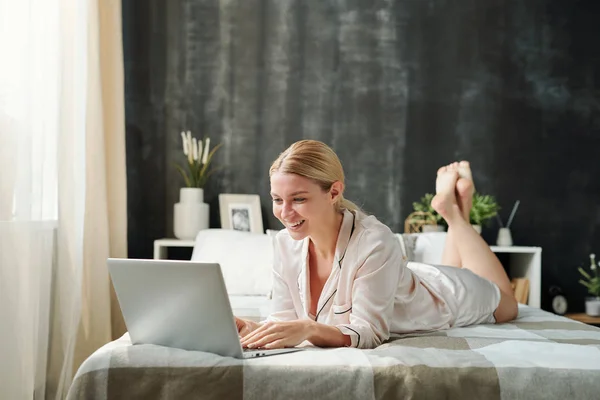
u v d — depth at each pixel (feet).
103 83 11.57
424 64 13.65
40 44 8.44
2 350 7.20
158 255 12.18
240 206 12.94
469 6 13.75
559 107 13.85
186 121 13.32
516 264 13.53
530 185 13.78
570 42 13.89
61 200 9.23
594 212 13.85
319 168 5.59
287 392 4.33
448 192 8.99
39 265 8.18
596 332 6.49
